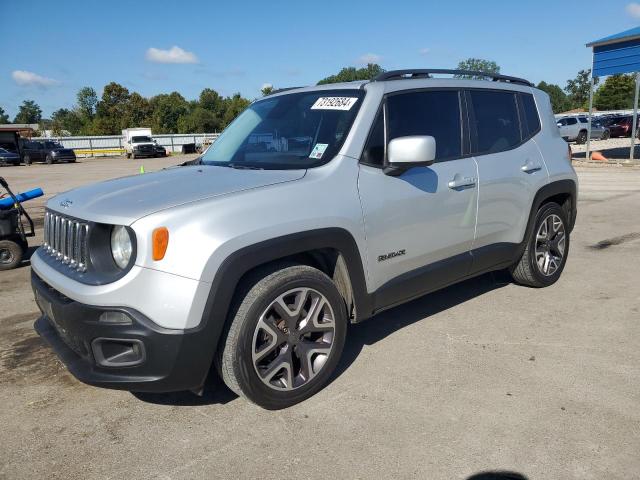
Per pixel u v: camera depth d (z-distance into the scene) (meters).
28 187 18.75
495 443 2.73
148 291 2.66
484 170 4.14
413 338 4.04
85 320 2.74
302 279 3.05
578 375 3.40
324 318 3.24
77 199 3.22
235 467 2.62
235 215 2.82
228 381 2.98
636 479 2.44
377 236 3.41
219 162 3.91
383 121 3.58
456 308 4.62
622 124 36.16
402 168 3.41
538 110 4.90
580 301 4.73
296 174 3.23
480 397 3.17
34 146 39.09
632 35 16.70
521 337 4.00
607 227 7.94
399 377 3.45
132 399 3.30
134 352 2.74
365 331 4.20
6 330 4.53
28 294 5.59
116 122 79.62
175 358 2.69
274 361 3.03
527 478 2.47
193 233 2.70
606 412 2.98
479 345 3.88
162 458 2.71
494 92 4.48
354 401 3.17
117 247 2.80
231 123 4.53
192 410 3.15
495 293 4.98
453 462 2.60
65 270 3.02
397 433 2.85
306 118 3.75
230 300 2.78
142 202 2.90
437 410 3.05
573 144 33.25
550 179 4.77
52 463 2.70
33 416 3.14
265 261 2.88
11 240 6.82
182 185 3.17
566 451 2.65
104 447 2.82
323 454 2.69
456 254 4.05
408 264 3.68
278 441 2.81
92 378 2.77
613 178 14.14
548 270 5.03
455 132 4.05
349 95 3.67
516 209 4.48
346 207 3.22
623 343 3.86
